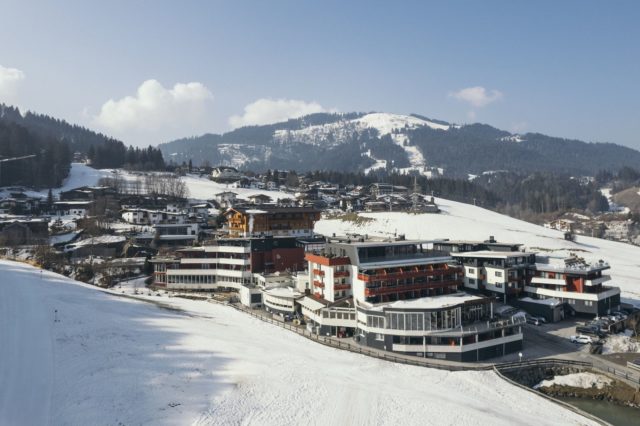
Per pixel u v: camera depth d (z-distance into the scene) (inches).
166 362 2731.3
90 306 3629.4
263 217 6299.2
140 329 3267.7
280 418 2191.2
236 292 4896.7
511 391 2578.7
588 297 3905.0
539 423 2215.8
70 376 2422.5
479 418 2214.6
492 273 4286.4
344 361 2910.9
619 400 2628.0
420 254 3848.4
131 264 5442.9
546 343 3356.3
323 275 3804.1
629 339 3358.8
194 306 4217.5
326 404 2326.5
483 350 3043.8
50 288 3971.5
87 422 2042.3
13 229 6205.7
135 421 2085.4
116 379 2450.8
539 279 4175.7
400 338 3083.2
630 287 5196.9
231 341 3174.2
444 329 3051.2
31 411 2065.7
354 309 3412.9
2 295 3560.5
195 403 2283.5
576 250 6983.3
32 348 2677.2
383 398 2394.2
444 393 2493.8
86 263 5398.6
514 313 3511.3
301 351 3075.8
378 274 3521.2
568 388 2738.7
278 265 5022.1
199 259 5027.1
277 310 4023.1
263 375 2630.4
